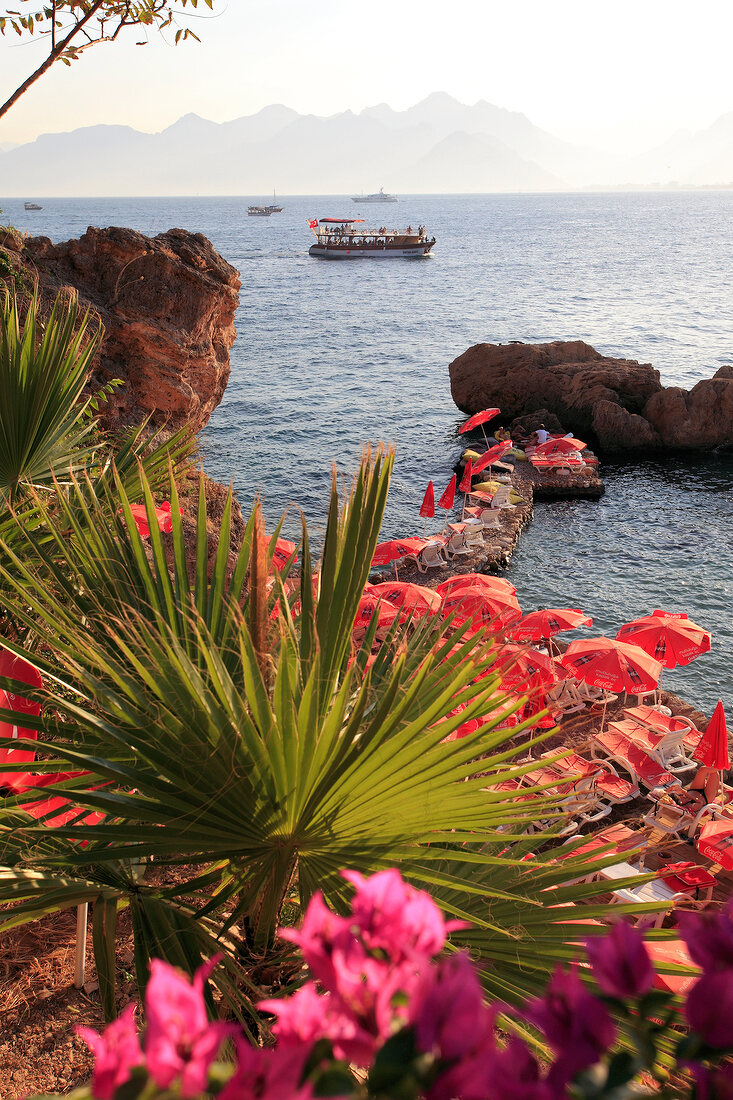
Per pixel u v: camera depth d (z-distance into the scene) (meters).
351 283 115.19
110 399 24.58
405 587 13.24
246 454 39.38
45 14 6.34
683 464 37.34
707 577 25.22
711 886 9.66
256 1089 0.70
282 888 3.36
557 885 3.76
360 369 59.78
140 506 9.64
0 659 4.22
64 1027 4.85
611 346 68.88
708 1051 0.84
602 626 22.67
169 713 2.85
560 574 25.62
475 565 24.89
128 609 3.68
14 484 5.82
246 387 53.97
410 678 3.83
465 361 44.59
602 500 32.44
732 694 19.14
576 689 14.83
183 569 3.87
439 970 0.79
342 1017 0.80
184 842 3.09
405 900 0.88
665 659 15.07
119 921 5.68
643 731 12.89
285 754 2.81
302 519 3.39
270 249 175.88
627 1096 0.82
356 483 3.32
